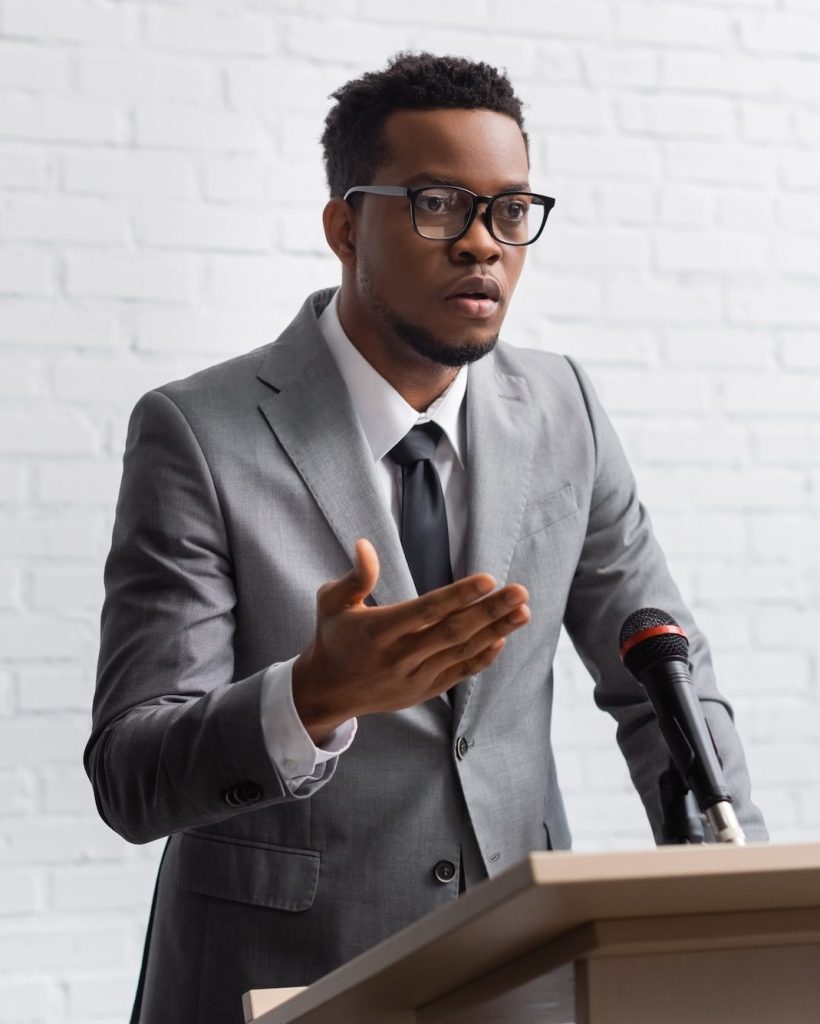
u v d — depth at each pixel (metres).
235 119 4.18
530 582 2.74
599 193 4.43
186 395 2.71
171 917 2.59
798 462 4.50
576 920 1.32
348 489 2.64
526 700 2.70
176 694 2.47
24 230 4.03
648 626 2.06
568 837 2.85
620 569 2.92
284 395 2.72
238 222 4.16
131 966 3.95
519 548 2.75
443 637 1.76
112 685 2.52
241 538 2.59
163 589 2.55
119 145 4.10
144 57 4.13
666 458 4.41
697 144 4.50
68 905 3.93
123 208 4.09
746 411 4.48
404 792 2.54
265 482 2.63
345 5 4.26
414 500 2.72
